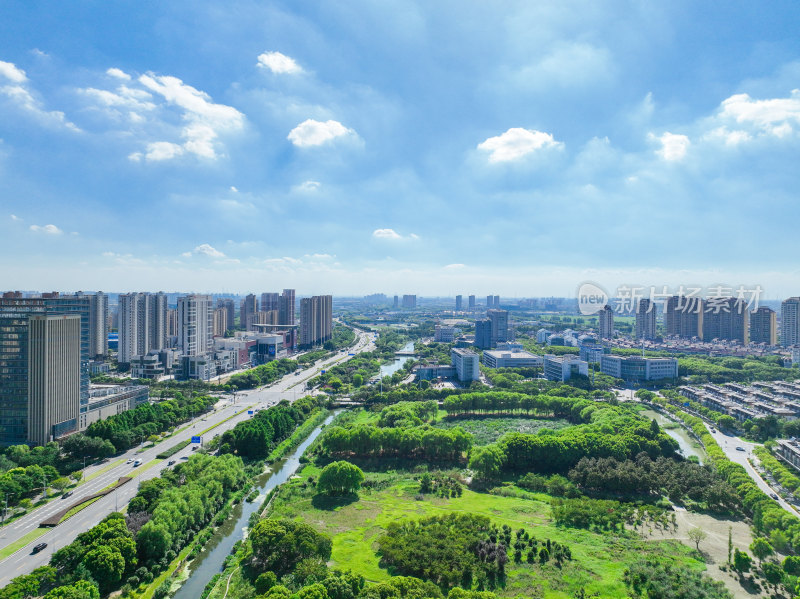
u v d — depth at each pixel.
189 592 136.00
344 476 194.25
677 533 166.38
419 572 138.25
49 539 158.12
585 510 175.25
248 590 131.75
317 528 166.75
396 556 141.50
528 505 188.88
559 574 137.12
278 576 138.50
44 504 186.25
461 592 119.75
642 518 176.88
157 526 146.88
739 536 165.12
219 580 138.00
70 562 132.50
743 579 136.25
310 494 197.62
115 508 182.00
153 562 144.25
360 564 143.50
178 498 167.38
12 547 153.00
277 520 152.12
